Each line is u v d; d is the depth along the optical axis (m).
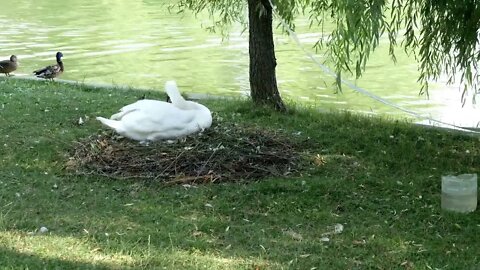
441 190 7.01
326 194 7.05
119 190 7.07
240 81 13.21
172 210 6.73
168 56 15.72
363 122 9.20
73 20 21.19
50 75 12.04
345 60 7.93
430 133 8.95
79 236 6.27
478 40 8.15
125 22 20.59
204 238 6.30
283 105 9.62
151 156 7.51
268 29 9.45
